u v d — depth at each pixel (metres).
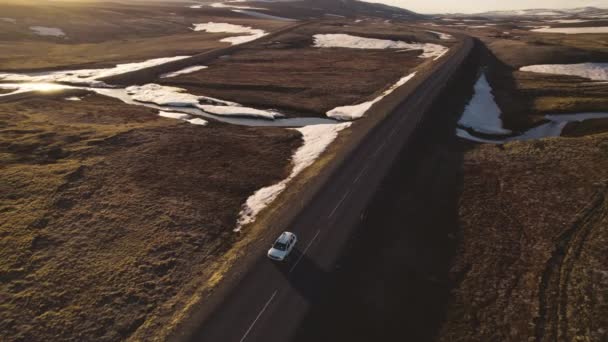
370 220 28.62
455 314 20.23
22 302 21.09
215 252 25.77
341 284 22.31
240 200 32.75
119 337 19.16
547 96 63.28
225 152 43.03
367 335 18.98
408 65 94.12
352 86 74.06
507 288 21.70
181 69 89.44
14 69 83.12
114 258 24.84
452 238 26.58
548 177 33.75
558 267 22.92
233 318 19.92
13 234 26.64
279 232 27.22
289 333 19.02
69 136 44.81
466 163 38.44
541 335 18.55
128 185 34.28
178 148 43.31
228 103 64.31
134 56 103.31
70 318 20.19
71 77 79.75
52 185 33.25
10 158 38.44
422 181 34.88
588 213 27.97
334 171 36.59
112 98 66.94
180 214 30.03
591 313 19.42
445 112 54.59
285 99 66.31
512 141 44.62
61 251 25.31
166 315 20.36
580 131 47.59
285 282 22.38
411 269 23.64
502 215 28.95
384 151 40.84
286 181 36.12
